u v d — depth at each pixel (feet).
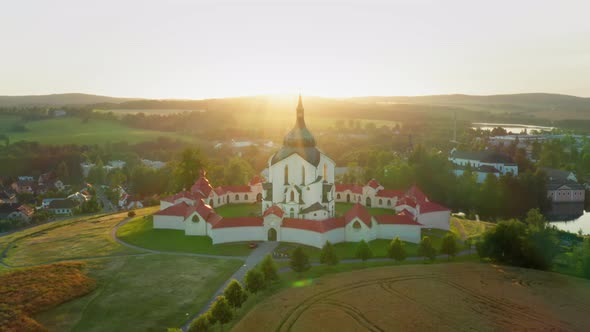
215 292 289.53
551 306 265.34
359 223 398.21
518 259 340.18
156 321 249.96
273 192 450.71
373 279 309.22
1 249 403.34
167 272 325.21
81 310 264.11
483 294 282.56
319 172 450.71
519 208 642.63
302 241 393.09
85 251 384.68
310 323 243.81
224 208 525.75
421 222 446.60
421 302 270.05
